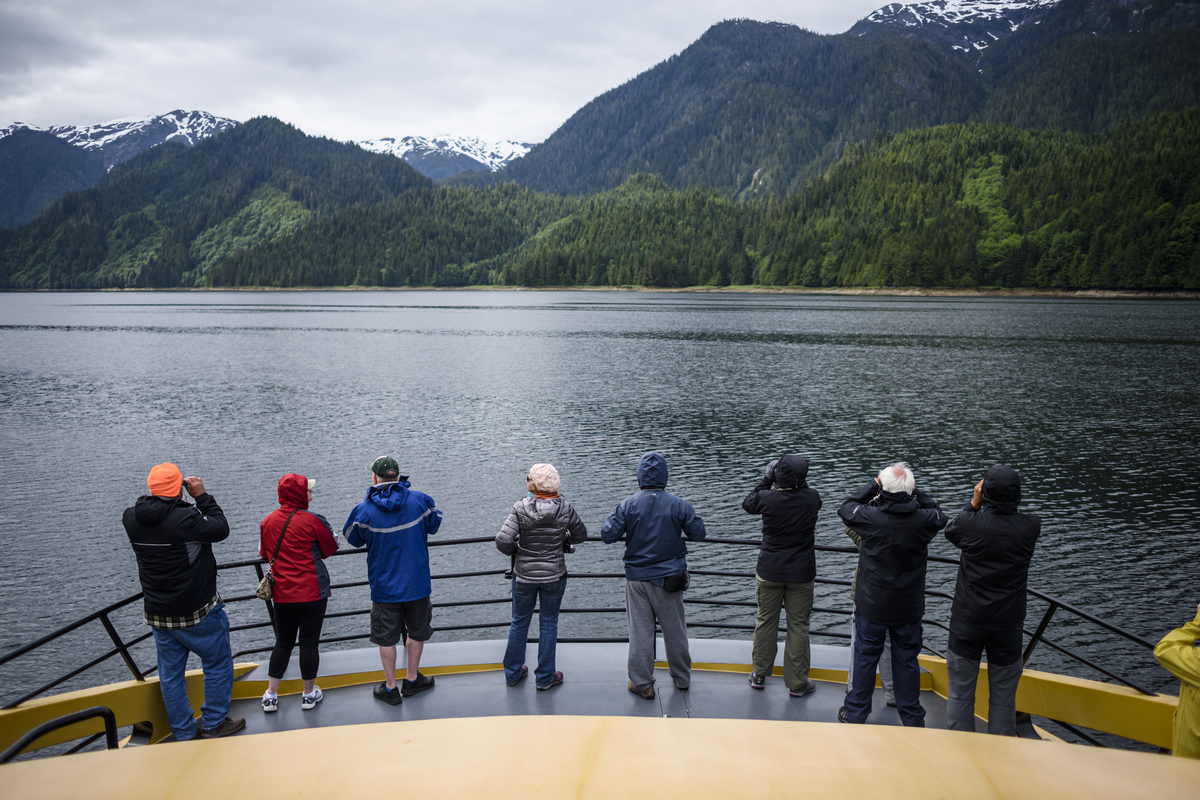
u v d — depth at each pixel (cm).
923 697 617
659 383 5941
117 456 3588
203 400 5244
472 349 8712
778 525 574
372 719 551
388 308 18900
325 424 4369
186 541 495
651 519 567
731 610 1967
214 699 521
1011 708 492
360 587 2186
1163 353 7575
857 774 201
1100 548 2323
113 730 356
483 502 2858
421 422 4428
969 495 2895
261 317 15462
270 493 2983
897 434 3972
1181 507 2712
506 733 223
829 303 18612
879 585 513
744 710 568
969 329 10644
